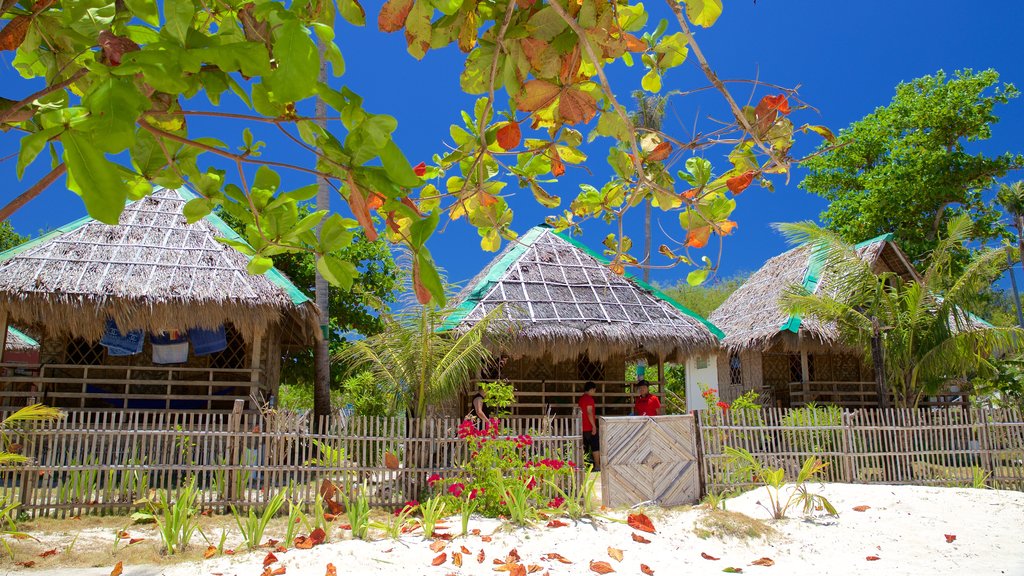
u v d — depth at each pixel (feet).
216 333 37.17
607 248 9.16
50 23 5.87
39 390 35.04
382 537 21.31
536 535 21.49
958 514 24.13
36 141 3.79
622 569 18.48
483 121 5.91
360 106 4.64
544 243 46.19
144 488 25.32
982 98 77.36
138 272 34.73
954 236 41.11
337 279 5.81
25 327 40.32
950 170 76.13
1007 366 49.52
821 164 85.30
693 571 18.44
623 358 48.29
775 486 24.79
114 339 36.37
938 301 41.75
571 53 5.63
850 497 26.40
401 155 4.55
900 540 21.65
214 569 17.57
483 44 5.75
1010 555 20.16
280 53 3.93
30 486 24.68
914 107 79.61
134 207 39.22
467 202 8.16
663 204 7.55
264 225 5.78
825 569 18.86
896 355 39.68
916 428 32.89
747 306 59.31
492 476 25.02
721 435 30.30
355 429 27.66
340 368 61.21
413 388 31.65
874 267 56.03
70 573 17.37
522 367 46.39
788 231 42.42
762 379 56.13
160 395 36.06
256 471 26.76
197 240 37.83
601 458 27.81
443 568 18.02
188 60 3.99
